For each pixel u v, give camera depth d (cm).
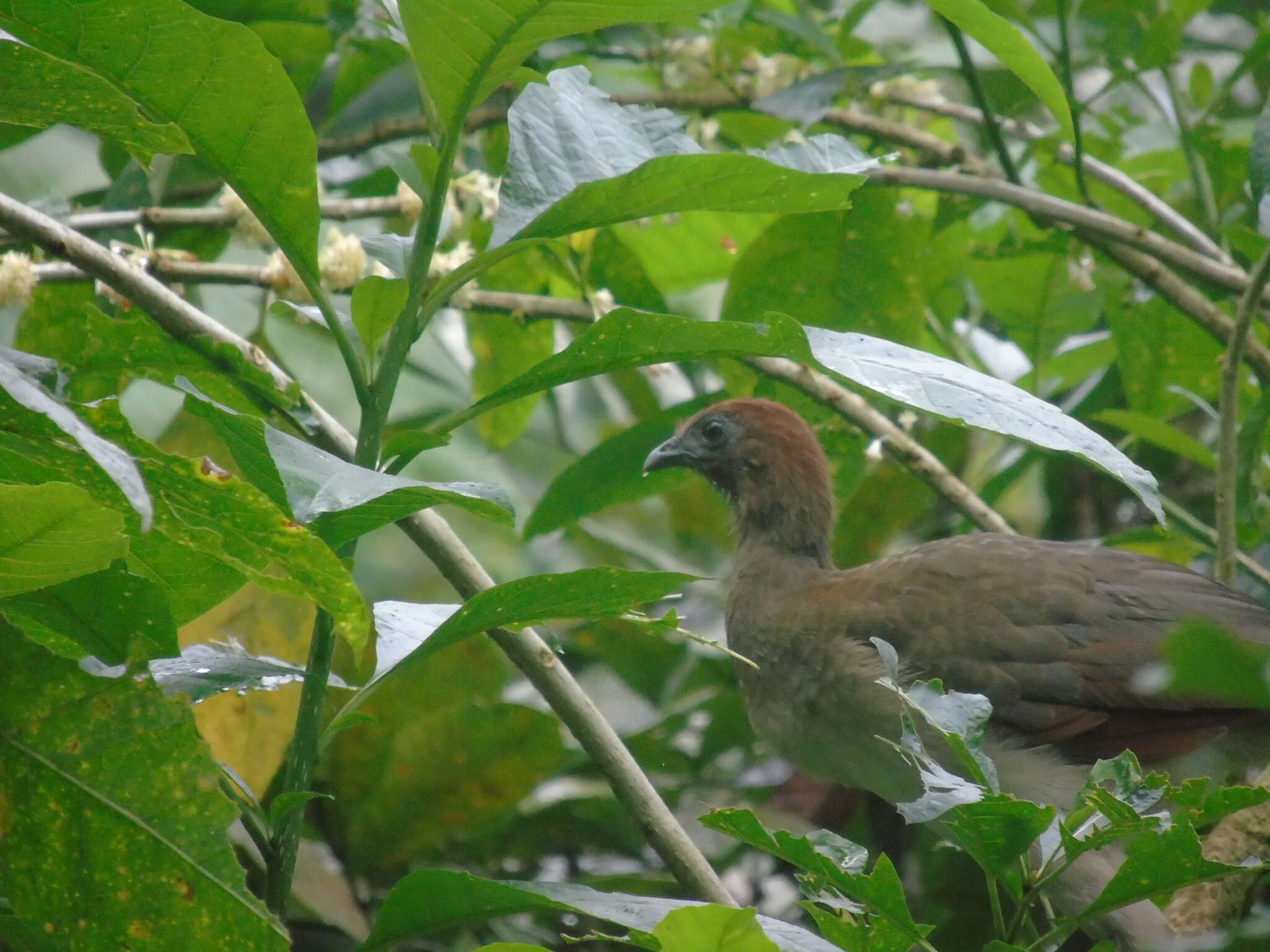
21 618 536
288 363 1265
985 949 493
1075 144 687
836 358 549
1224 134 1229
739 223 1163
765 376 1021
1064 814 962
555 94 650
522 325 1054
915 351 568
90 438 402
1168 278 996
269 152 552
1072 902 862
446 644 548
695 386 1239
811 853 497
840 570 1146
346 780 940
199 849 485
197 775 483
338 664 955
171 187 1006
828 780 1042
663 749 1061
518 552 1319
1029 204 971
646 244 1189
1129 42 1168
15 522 427
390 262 614
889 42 1394
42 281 779
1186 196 1278
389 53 1003
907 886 1017
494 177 1065
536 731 925
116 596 526
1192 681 311
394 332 585
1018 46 616
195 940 492
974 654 988
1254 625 962
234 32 515
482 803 938
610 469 1108
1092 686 968
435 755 927
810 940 516
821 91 1011
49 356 864
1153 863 481
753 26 1162
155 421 1212
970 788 486
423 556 1284
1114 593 992
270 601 808
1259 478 960
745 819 503
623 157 638
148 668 483
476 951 489
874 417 1018
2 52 471
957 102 1398
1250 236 1070
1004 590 1003
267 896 559
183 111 541
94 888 489
